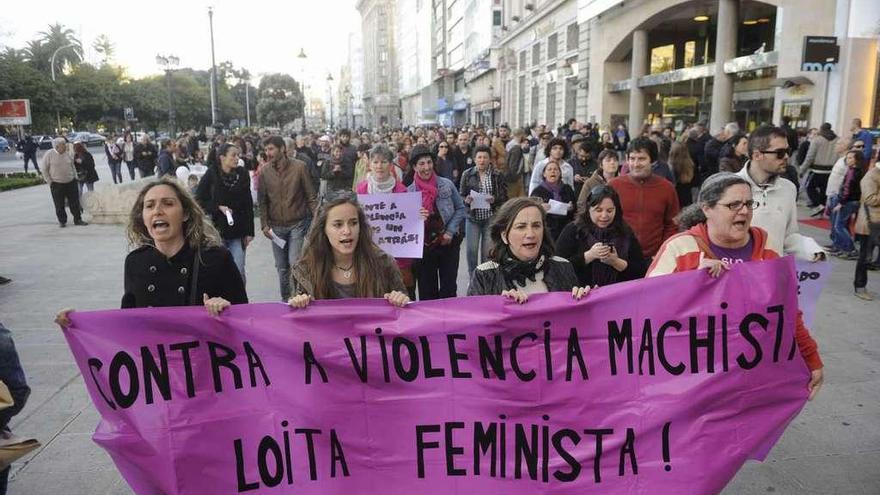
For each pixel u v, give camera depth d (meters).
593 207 4.02
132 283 3.21
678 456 2.98
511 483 3.07
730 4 20.83
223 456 3.02
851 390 4.70
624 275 4.08
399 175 8.35
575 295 3.00
